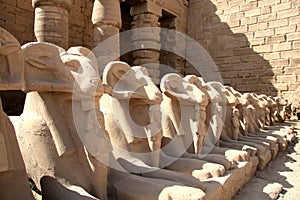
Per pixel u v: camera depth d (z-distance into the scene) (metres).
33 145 2.48
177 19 12.80
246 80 12.34
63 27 6.36
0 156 1.84
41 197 2.52
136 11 10.70
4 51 1.88
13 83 1.93
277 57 11.57
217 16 13.09
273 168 5.06
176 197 2.47
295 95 10.88
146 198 2.51
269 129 7.38
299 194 3.85
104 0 7.21
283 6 11.44
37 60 2.29
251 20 12.21
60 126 2.46
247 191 3.82
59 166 2.39
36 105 2.56
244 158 4.22
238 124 5.43
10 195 1.98
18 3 9.27
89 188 2.44
